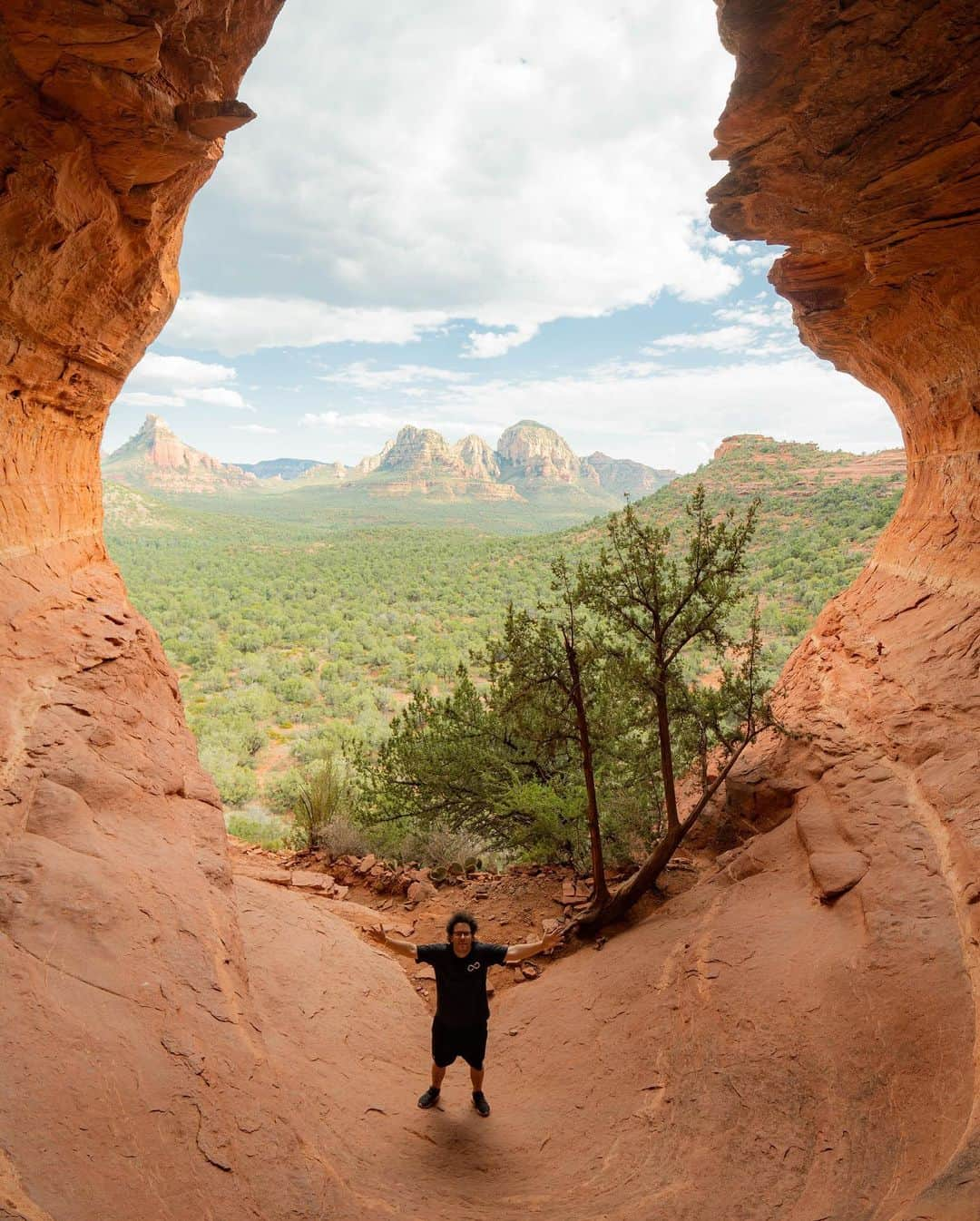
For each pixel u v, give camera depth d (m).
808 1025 5.26
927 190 6.04
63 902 4.38
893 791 7.44
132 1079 3.59
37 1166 2.89
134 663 7.70
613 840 10.22
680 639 8.32
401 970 8.24
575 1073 5.99
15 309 6.32
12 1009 3.53
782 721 10.39
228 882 5.98
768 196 6.55
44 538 7.93
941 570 9.84
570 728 9.15
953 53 4.78
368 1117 5.19
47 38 4.55
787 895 7.31
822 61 4.98
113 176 5.98
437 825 12.09
